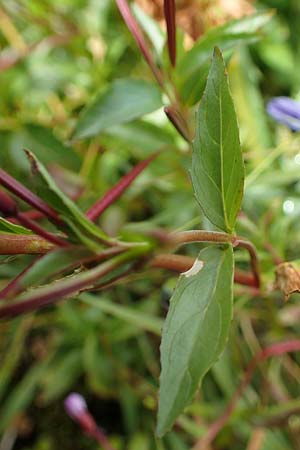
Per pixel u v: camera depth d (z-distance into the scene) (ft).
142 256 0.45
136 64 1.15
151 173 0.99
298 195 0.94
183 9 1.06
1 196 0.42
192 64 0.72
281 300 1.08
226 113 0.49
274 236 0.86
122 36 1.16
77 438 1.13
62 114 1.20
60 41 1.17
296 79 1.31
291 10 1.38
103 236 0.44
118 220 0.98
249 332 1.06
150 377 1.13
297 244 1.05
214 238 0.50
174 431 1.05
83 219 0.44
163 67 0.75
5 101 1.16
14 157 1.01
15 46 1.18
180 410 0.44
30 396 1.12
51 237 0.44
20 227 0.49
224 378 1.02
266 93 1.32
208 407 1.00
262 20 0.75
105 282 0.46
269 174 0.98
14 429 1.12
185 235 0.48
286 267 0.65
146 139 0.95
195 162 0.50
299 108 0.78
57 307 1.11
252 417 0.94
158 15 1.03
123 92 0.79
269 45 1.30
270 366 1.05
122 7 0.74
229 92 0.49
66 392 1.15
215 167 0.50
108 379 1.09
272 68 1.31
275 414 0.93
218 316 0.47
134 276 0.95
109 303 0.98
